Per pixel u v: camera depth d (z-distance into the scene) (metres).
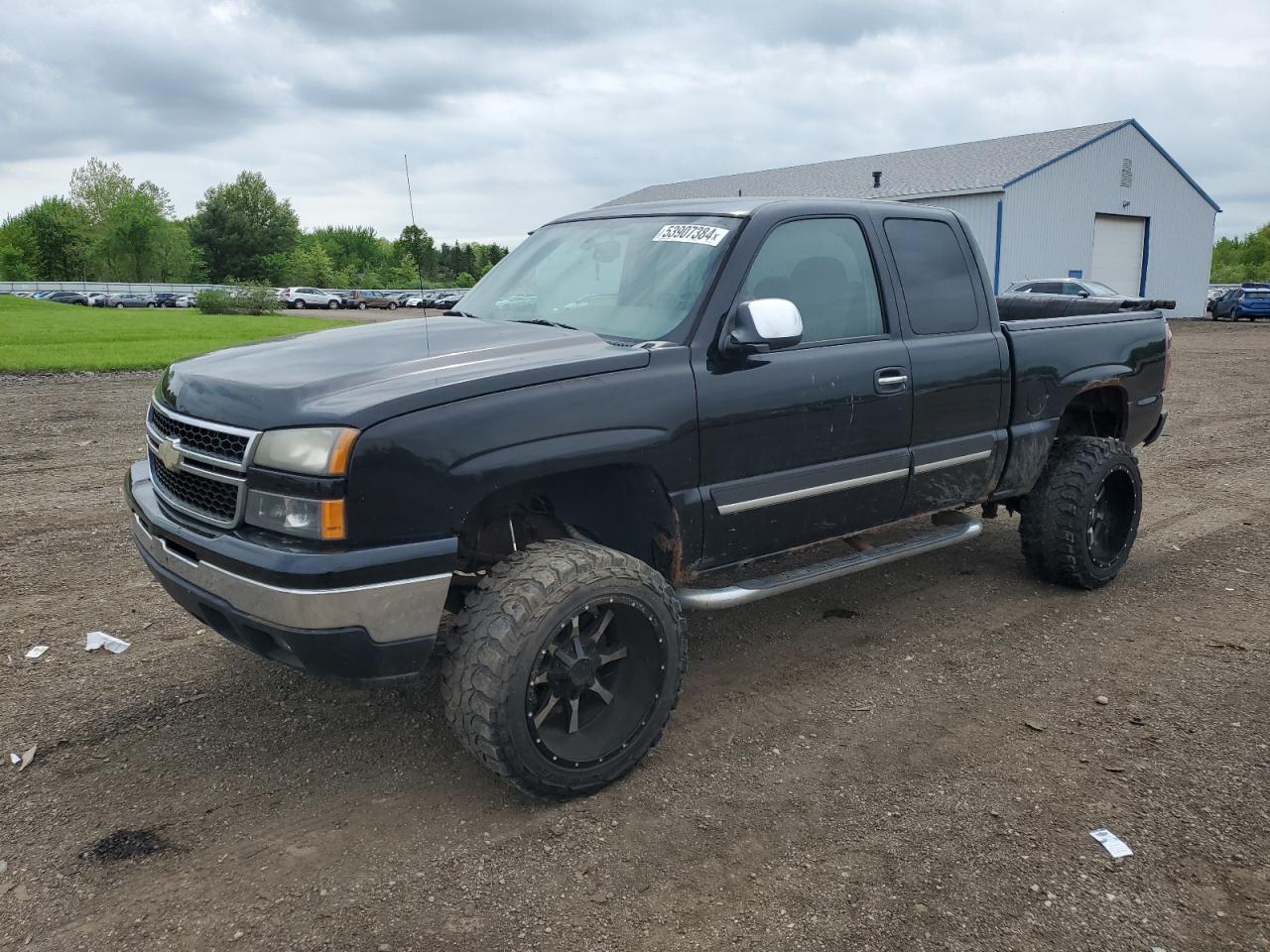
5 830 3.04
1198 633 4.72
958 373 4.39
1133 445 5.76
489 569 3.35
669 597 3.29
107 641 4.48
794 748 3.58
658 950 2.52
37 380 14.86
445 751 3.57
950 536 4.55
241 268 105.88
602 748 3.21
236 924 2.62
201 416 3.10
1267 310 38.06
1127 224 39.53
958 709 3.90
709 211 3.99
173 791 3.28
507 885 2.79
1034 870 2.85
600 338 3.58
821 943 2.54
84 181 108.06
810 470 3.87
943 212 4.64
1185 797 3.24
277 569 2.76
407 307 68.88
